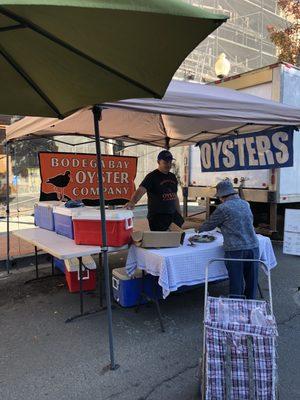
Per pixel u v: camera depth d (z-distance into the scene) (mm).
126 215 4066
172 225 4738
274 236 8406
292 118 4371
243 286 3930
